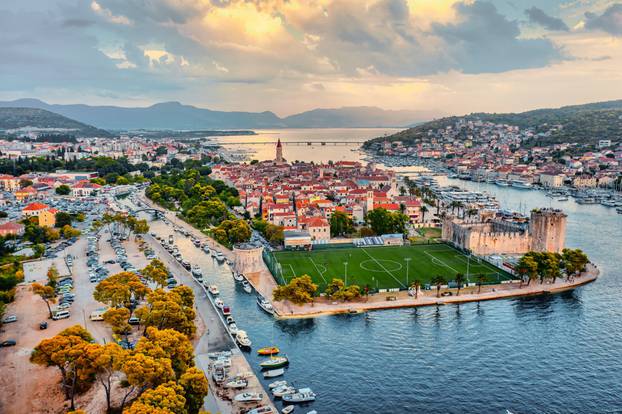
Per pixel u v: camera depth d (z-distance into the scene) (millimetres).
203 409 152625
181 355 161125
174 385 139625
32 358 149000
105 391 158750
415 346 197875
